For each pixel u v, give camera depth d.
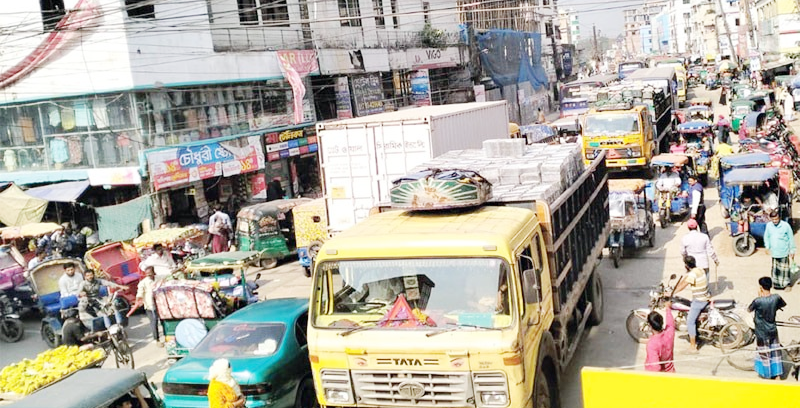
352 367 7.94
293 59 29.50
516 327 7.52
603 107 28.44
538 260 8.77
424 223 8.57
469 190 8.77
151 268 14.68
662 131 34.72
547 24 73.50
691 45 132.50
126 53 22.88
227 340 9.94
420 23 42.50
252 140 27.31
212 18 25.34
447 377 7.65
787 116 39.78
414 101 39.72
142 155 22.98
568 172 11.30
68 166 24.91
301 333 10.10
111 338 13.07
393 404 7.85
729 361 10.97
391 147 16.02
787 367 10.33
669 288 12.16
